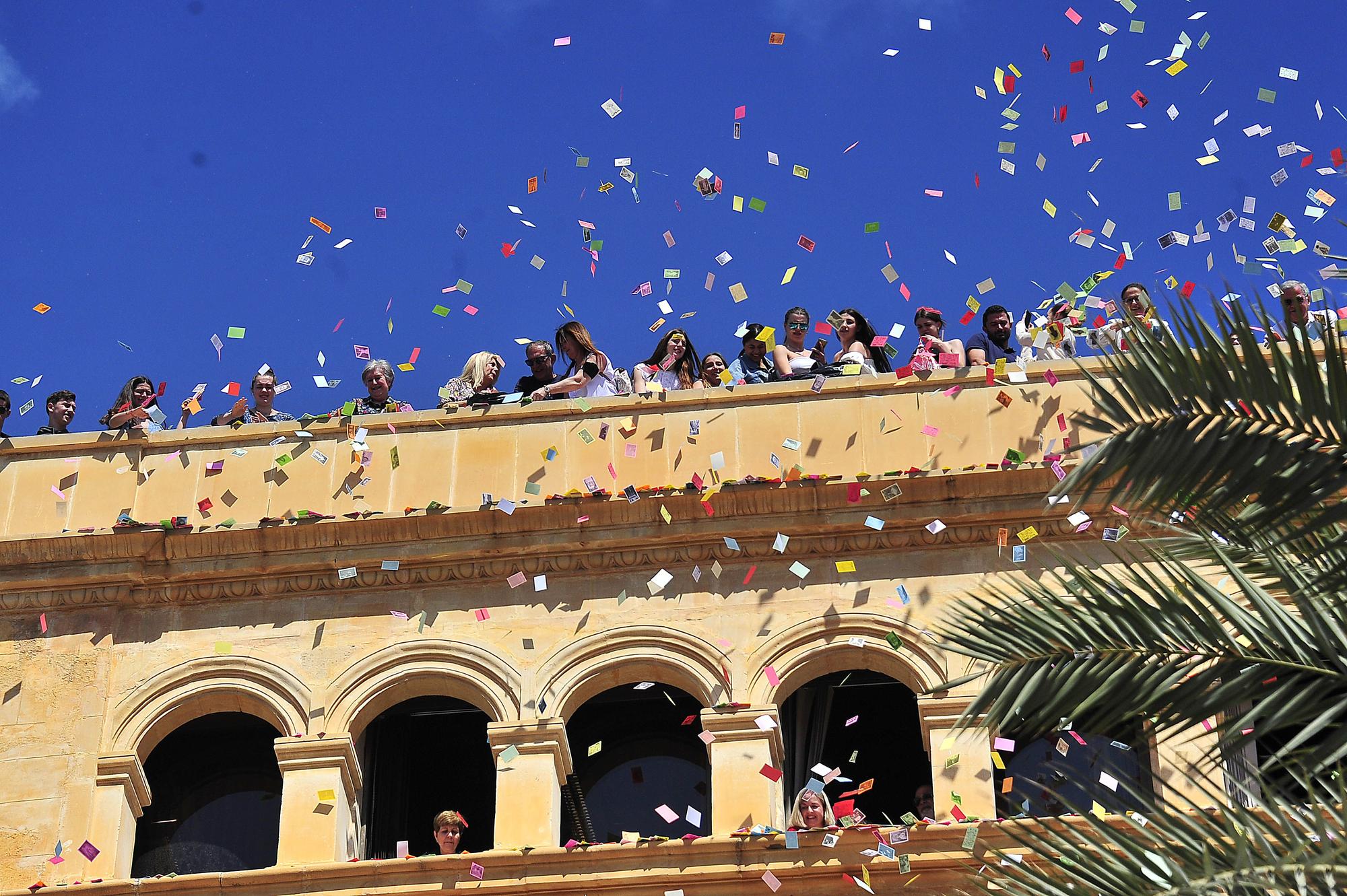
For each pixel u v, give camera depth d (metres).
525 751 20.30
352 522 21.33
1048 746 20.30
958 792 19.48
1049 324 22.80
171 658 21.14
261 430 22.19
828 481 20.95
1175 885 12.23
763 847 19.09
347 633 21.06
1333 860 11.84
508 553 21.20
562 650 20.70
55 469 22.25
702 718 20.17
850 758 20.92
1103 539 19.77
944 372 21.59
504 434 21.89
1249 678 12.99
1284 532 13.80
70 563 21.52
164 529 21.52
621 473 21.50
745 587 20.84
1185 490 12.97
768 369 22.98
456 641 20.86
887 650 20.31
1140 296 22.31
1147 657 13.41
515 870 19.34
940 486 20.88
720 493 21.03
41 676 21.08
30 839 20.28
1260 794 18.11
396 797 21.44
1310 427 12.88
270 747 21.69
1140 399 13.25
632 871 19.17
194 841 21.25
